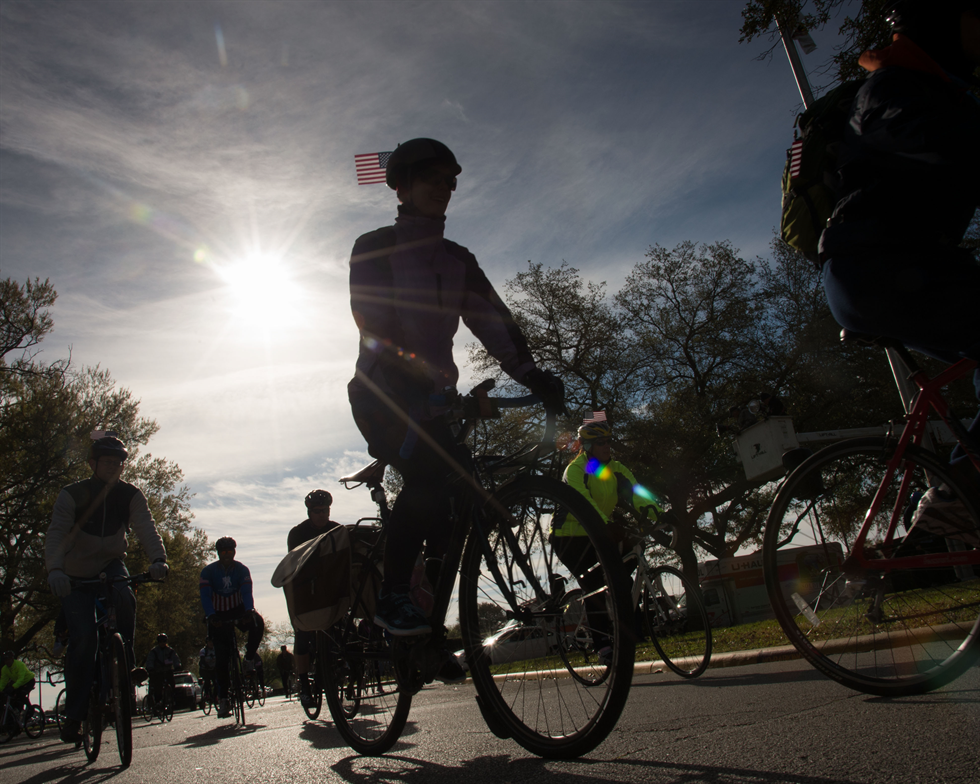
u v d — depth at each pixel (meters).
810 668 3.97
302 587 3.04
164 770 3.23
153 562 4.29
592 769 1.93
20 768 4.36
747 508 25.86
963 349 2.08
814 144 2.28
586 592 2.06
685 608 4.91
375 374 2.45
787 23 8.83
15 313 21.39
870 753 1.72
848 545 2.42
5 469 20.77
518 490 2.23
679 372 26.64
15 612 22.88
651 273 27.50
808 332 23.27
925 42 2.11
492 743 2.68
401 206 2.67
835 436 6.05
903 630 2.30
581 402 26.89
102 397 24.05
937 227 2.10
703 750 2.02
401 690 2.49
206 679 11.88
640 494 5.09
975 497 2.15
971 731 1.79
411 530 2.36
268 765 2.90
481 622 2.31
